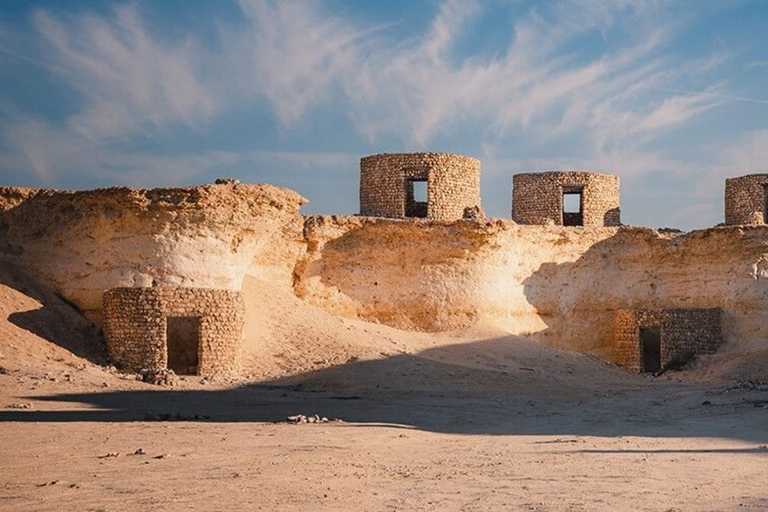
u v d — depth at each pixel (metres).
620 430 19.75
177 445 16.44
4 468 13.87
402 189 39.78
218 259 32.47
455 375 30.92
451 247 37.88
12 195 32.59
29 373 26.20
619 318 39.50
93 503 11.15
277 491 11.93
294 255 36.97
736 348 38.56
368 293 37.72
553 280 40.62
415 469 13.88
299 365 30.92
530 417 22.58
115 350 29.83
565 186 43.19
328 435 18.02
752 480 12.77
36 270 32.06
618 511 10.58
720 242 39.69
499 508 10.80
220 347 29.89
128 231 31.80
